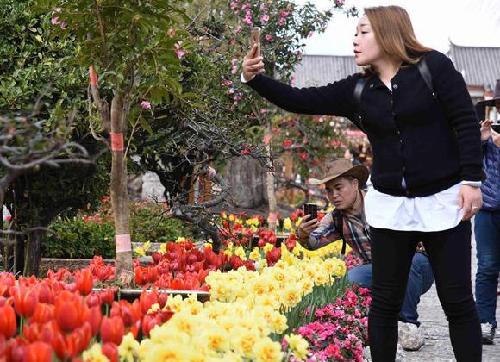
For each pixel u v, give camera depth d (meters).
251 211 18.66
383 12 4.72
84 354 3.06
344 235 7.10
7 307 3.22
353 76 4.91
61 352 2.98
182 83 8.18
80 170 7.76
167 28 5.27
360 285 7.30
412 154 4.61
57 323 3.29
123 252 5.54
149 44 5.39
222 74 10.83
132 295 5.07
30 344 2.85
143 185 19.94
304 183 22.58
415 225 4.65
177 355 2.97
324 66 73.81
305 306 6.11
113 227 12.52
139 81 5.70
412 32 4.71
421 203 4.64
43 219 8.02
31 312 3.58
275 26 13.17
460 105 4.55
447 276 4.63
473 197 4.52
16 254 8.20
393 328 4.86
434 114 4.61
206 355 3.33
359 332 6.13
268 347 3.32
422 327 8.46
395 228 4.67
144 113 7.55
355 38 4.81
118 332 3.23
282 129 20.95
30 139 3.13
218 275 5.09
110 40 5.32
